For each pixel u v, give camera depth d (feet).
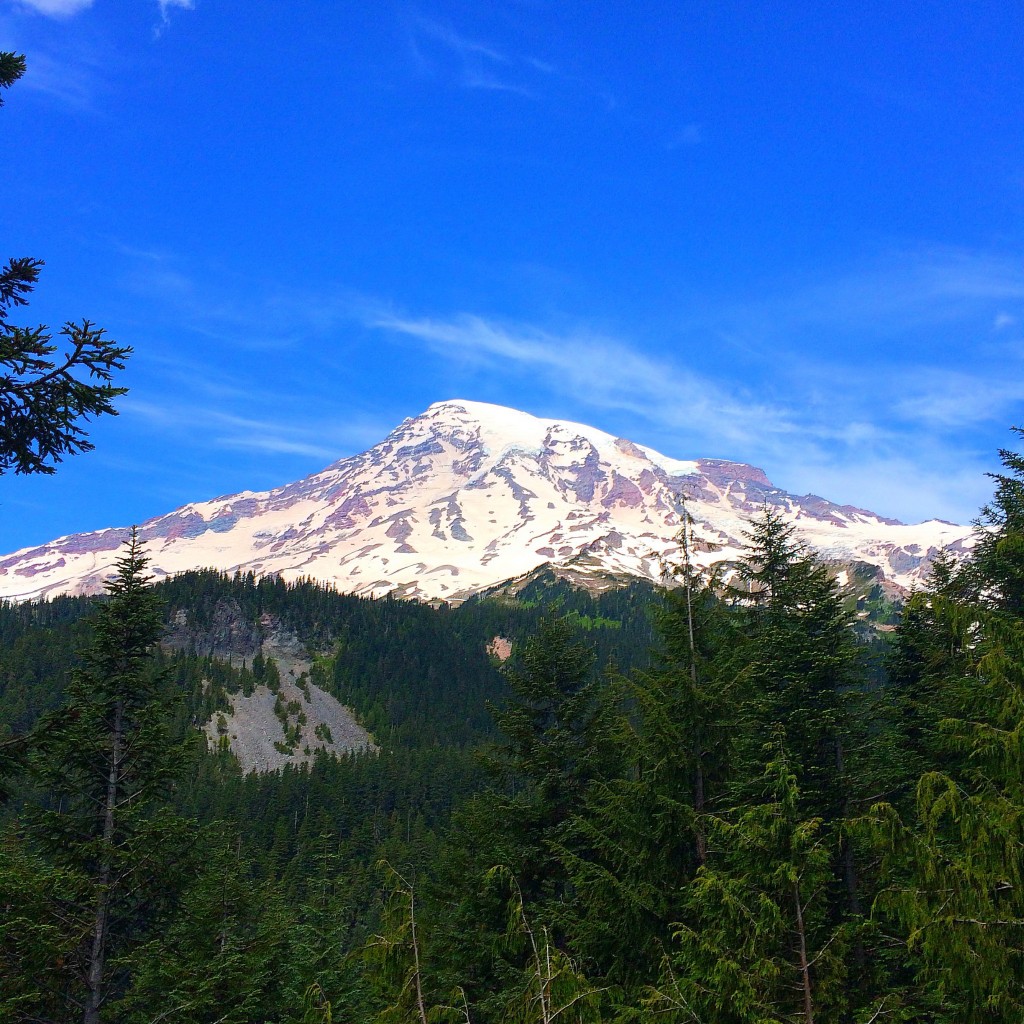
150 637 77.30
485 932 77.00
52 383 37.32
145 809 74.79
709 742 73.36
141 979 69.72
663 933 66.95
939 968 43.37
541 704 89.40
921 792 45.42
